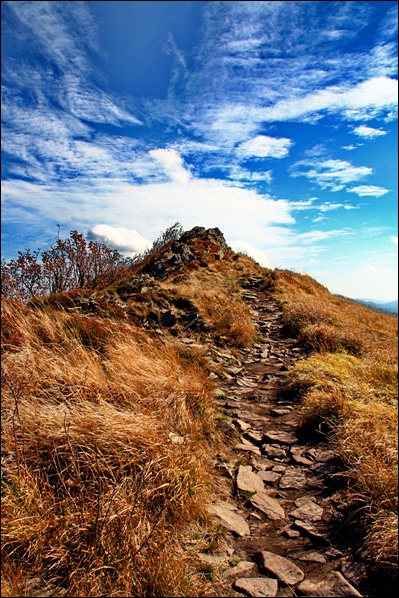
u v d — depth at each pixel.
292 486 4.48
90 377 5.42
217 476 4.54
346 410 5.78
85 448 3.92
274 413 6.69
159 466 3.87
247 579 2.99
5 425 4.11
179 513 3.58
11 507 3.10
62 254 11.28
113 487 3.49
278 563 3.18
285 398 7.41
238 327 11.45
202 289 14.56
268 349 11.10
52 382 5.18
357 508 3.84
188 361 8.23
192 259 19.92
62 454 3.80
